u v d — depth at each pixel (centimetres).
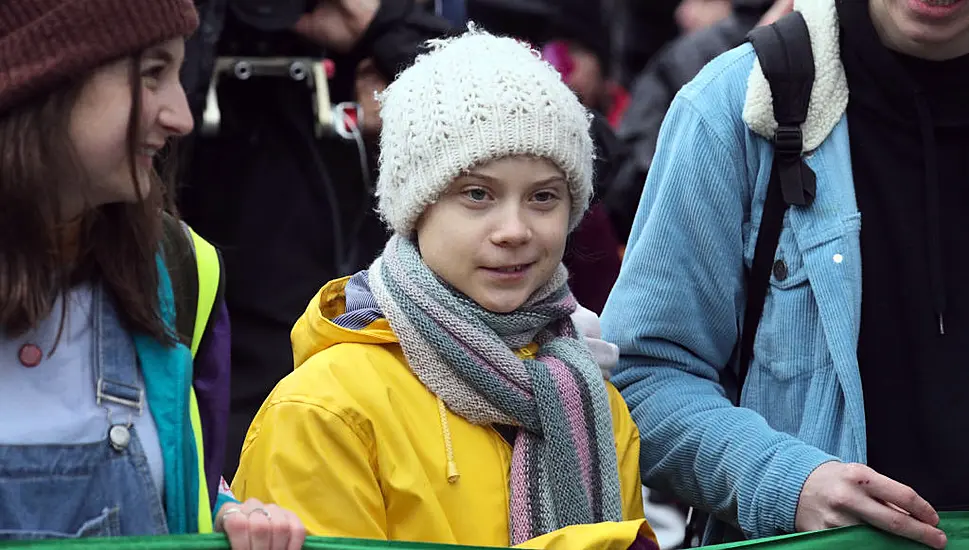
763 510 935
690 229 996
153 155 754
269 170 1266
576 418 898
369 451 866
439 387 884
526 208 897
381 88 1331
